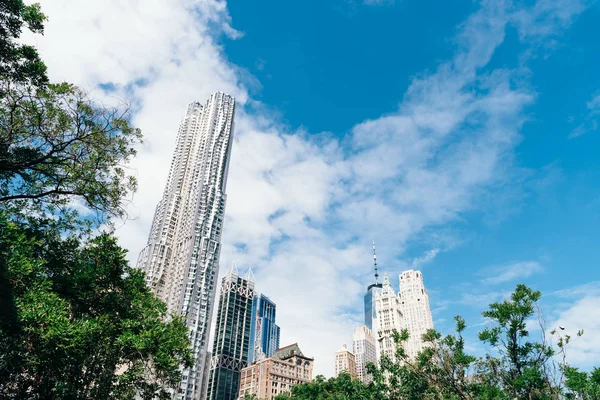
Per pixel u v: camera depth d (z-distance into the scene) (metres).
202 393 143.88
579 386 21.61
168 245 176.12
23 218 23.78
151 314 29.81
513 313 22.98
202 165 191.50
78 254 26.50
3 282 18.30
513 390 23.95
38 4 19.16
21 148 20.73
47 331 18.20
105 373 24.70
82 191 23.05
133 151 23.72
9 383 20.50
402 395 31.66
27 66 19.62
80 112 21.66
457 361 25.09
